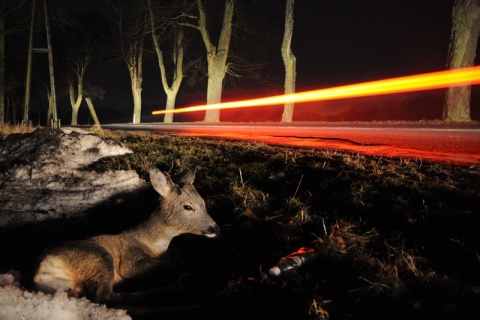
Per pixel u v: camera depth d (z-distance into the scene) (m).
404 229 1.08
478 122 3.93
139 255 1.20
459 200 1.19
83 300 0.89
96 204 1.66
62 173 1.86
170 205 1.21
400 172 1.48
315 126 3.90
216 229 1.21
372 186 1.36
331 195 1.35
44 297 0.86
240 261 1.14
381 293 0.84
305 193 1.42
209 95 6.90
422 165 1.58
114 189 1.73
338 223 1.17
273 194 1.47
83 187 1.74
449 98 4.50
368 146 2.20
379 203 1.25
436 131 2.86
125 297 1.03
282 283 0.96
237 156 1.99
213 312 0.92
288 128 3.76
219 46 6.81
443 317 0.74
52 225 1.53
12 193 1.67
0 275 0.92
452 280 0.81
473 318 0.72
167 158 2.08
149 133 3.44
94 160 2.14
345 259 0.98
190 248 1.33
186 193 1.21
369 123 4.06
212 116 6.86
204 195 1.59
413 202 1.22
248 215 1.34
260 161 1.84
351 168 1.57
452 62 4.46
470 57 4.43
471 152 1.93
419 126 3.39
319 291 0.92
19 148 2.16
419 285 0.83
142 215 1.54
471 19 4.33
